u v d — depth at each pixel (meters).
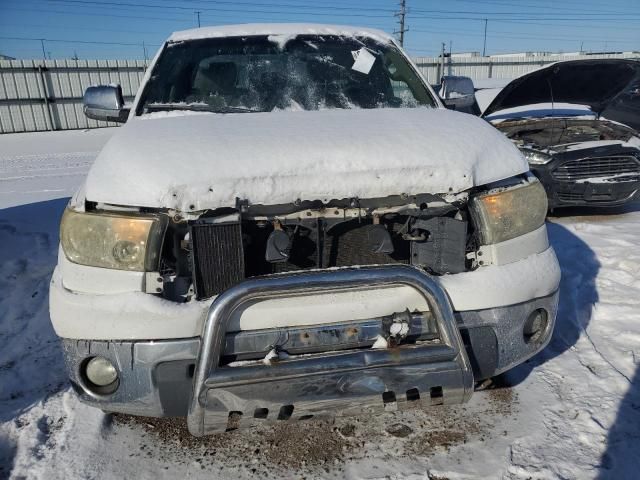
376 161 1.84
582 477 1.81
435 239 1.95
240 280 1.78
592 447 1.95
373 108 2.88
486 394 2.29
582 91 6.03
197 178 1.73
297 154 1.83
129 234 1.72
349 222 1.93
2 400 2.36
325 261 1.92
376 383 1.68
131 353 1.68
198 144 1.92
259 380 1.60
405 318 1.71
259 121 2.25
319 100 2.89
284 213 1.80
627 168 5.14
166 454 1.98
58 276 1.84
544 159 5.21
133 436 2.07
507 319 1.87
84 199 1.82
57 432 2.10
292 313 1.68
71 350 1.75
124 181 1.78
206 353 1.59
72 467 1.90
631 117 5.92
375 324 1.72
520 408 2.19
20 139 17.62
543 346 2.04
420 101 2.99
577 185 5.11
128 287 1.71
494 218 1.91
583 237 4.57
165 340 1.67
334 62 3.09
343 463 1.92
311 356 1.66
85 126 21.84
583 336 2.79
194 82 2.96
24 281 3.85
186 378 1.68
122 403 1.74
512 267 1.91
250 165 1.78
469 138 2.05
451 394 1.76
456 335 1.72
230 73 2.99
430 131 2.07
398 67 3.16
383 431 2.08
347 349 1.71
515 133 6.23
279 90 2.92
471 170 1.87
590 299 3.24
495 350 1.86
